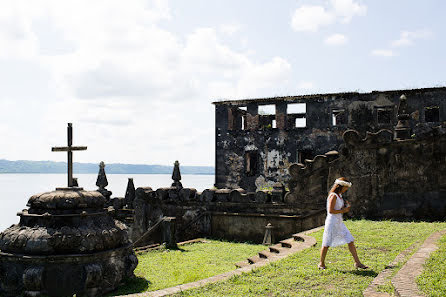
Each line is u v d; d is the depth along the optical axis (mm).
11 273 7980
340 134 30312
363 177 14594
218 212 16984
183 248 13805
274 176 32156
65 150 9562
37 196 8570
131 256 9031
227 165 33906
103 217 9078
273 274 6969
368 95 29812
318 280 6477
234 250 13391
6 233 8359
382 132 14453
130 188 20672
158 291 6414
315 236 10633
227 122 34031
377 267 7043
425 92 28438
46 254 7879
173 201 18391
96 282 7973
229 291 6133
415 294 4750
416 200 13844
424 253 6992
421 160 13906
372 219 14180
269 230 14672
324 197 15188
